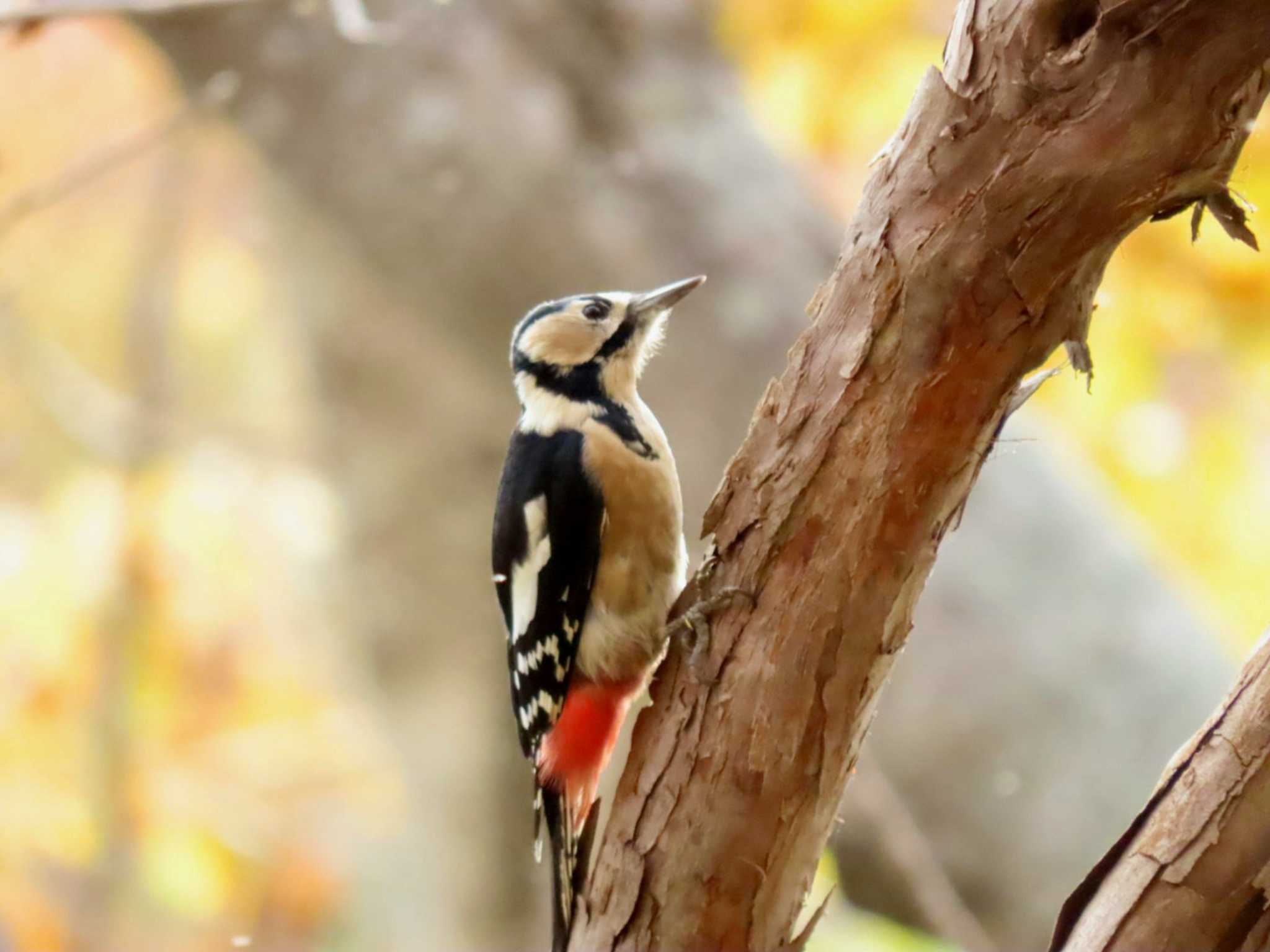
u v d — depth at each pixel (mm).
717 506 5355
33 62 14273
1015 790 9422
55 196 8547
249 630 18203
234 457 18578
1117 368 12750
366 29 9008
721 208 11453
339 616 14258
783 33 12727
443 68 11703
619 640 7195
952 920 8500
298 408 14617
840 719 5227
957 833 9484
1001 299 4785
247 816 18016
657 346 8617
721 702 5285
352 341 12734
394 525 13141
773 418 5219
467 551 12898
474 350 12227
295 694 18328
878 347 4953
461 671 13328
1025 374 4922
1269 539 13578
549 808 7262
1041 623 9758
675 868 5410
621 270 11406
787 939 5488
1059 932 5230
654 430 7539
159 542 17531
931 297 4844
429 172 11695
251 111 11930
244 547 18094
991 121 4684
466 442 12719
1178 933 4945
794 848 5355
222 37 11586
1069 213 4652
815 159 13312
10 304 17391
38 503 17953
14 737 16562
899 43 12656
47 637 16938
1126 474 13445
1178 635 9898
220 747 18141
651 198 11523
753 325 10977
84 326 18719
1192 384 13094
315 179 12141
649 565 7258
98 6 7688
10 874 15883
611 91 11820
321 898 17781
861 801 8828
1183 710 9500
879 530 5047
